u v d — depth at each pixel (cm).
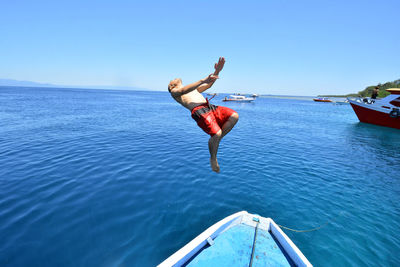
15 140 1340
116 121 2262
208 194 699
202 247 422
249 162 1026
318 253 477
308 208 641
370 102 2575
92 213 585
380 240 519
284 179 837
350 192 750
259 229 476
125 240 495
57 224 538
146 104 5269
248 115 3450
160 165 942
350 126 2491
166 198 669
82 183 753
